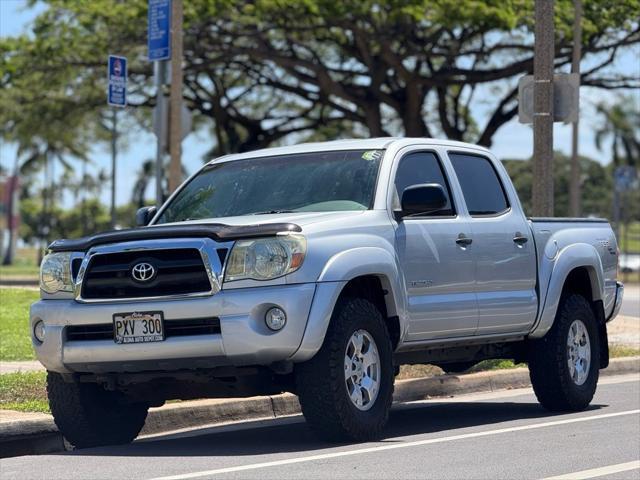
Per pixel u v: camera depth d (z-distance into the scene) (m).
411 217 22.42
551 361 25.77
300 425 24.11
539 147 35.84
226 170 24.08
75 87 93.62
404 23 84.12
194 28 84.88
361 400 20.73
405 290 21.75
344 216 21.09
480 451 19.91
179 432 23.72
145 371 20.31
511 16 79.19
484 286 23.78
